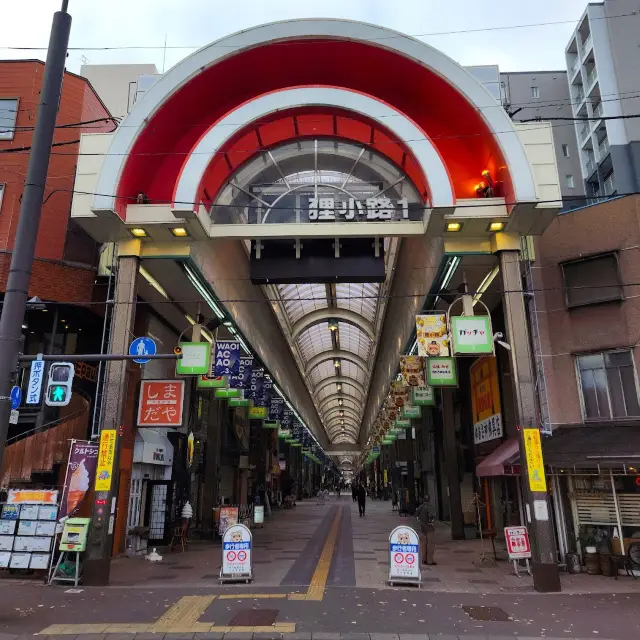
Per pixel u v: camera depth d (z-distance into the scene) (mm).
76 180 12539
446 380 15938
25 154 15586
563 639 6914
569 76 47656
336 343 44531
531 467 10953
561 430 13234
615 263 13602
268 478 39062
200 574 11812
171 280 15383
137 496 16047
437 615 8078
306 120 13406
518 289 12227
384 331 29672
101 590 9898
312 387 54188
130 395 15484
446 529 23266
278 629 7211
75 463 11539
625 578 11367
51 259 15117
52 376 9320
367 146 13852
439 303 16609
